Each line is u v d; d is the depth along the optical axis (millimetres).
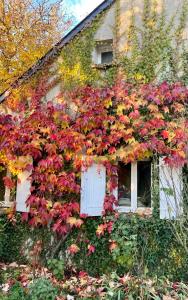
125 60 7176
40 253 6941
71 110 6992
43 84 7605
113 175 6570
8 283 5602
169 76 6742
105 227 6266
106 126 6617
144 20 7277
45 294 4734
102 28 7641
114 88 6746
